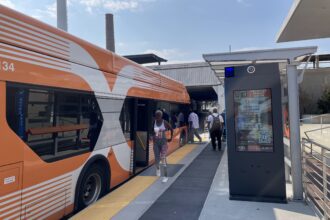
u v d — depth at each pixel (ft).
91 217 14.98
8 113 11.44
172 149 37.88
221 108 70.38
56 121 14.42
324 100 89.76
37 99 13.14
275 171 16.88
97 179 18.57
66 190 15.08
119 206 16.63
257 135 17.20
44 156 13.52
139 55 71.31
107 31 77.92
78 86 16.08
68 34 15.43
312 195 16.70
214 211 15.61
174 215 15.21
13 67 11.65
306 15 31.58
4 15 11.37
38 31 13.15
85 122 16.90
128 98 23.25
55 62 14.19
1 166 11.06
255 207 16.10
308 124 83.71
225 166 28.22
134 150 23.90
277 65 16.94
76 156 15.96
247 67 17.35
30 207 12.53
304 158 17.33
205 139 55.11
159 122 23.21
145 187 20.65
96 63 18.07
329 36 39.81
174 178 23.29
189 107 51.06
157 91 31.14
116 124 20.80
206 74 72.33
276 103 16.93
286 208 15.87
